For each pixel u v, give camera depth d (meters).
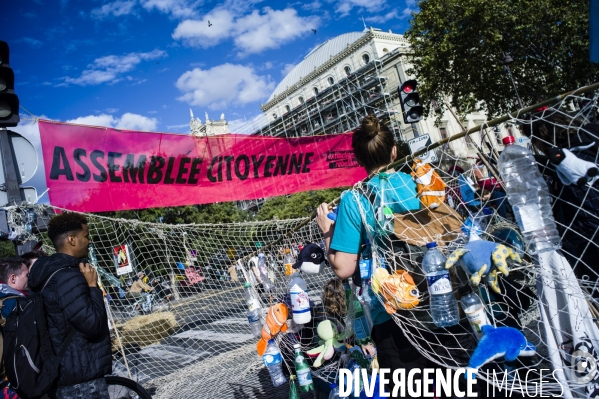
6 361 2.35
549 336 2.04
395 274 1.94
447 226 2.00
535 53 19.98
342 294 2.99
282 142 7.97
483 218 2.32
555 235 1.96
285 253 3.85
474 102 21.61
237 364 5.33
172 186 6.47
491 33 19.03
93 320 2.38
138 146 6.09
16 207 4.30
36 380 2.28
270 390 4.18
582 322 1.95
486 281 1.99
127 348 6.60
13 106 4.37
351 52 49.47
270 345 3.15
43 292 2.41
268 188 7.72
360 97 44.78
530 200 1.97
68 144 5.46
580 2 17.45
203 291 7.75
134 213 17.25
